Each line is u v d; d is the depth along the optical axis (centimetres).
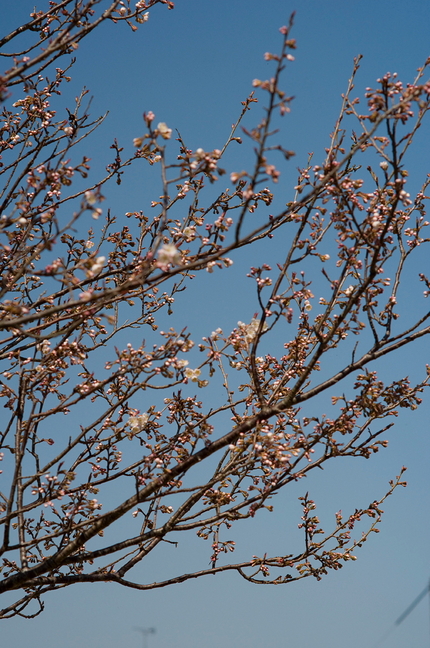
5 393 585
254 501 544
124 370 505
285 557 584
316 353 510
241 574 585
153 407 552
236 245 446
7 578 559
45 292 612
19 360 609
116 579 579
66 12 597
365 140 476
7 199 592
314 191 461
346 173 563
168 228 543
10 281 541
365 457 525
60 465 516
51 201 605
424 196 553
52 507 559
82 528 575
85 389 530
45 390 568
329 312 524
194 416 546
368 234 495
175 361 498
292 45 400
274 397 573
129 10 602
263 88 403
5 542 523
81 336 610
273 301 515
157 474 530
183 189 600
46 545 609
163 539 571
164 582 586
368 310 522
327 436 528
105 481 543
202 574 587
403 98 460
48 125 639
